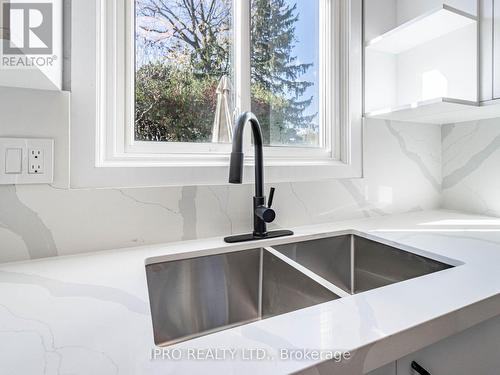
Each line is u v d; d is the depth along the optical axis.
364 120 1.22
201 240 0.91
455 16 0.97
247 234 0.96
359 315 0.44
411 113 1.13
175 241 0.89
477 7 1.00
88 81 0.79
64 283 0.59
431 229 1.01
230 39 1.09
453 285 0.55
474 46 1.00
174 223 0.89
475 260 0.69
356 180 1.20
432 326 0.43
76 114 0.78
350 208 1.19
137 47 0.94
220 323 0.83
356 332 0.39
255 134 0.90
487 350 0.54
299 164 1.10
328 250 1.01
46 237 0.75
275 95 1.16
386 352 0.39
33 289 0.56
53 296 0.52
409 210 1.33
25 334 0.39
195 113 1.03
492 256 0.72
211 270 0.84
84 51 0.78
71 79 0.77
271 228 1.03
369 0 1.23
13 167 0.71
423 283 0.56
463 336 0.51
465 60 1.03
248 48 1.08
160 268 0.77
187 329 0.78
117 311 0.47
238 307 0.86
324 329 0.40
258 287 0.90
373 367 0.38
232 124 1.08
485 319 0.50
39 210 0.74
